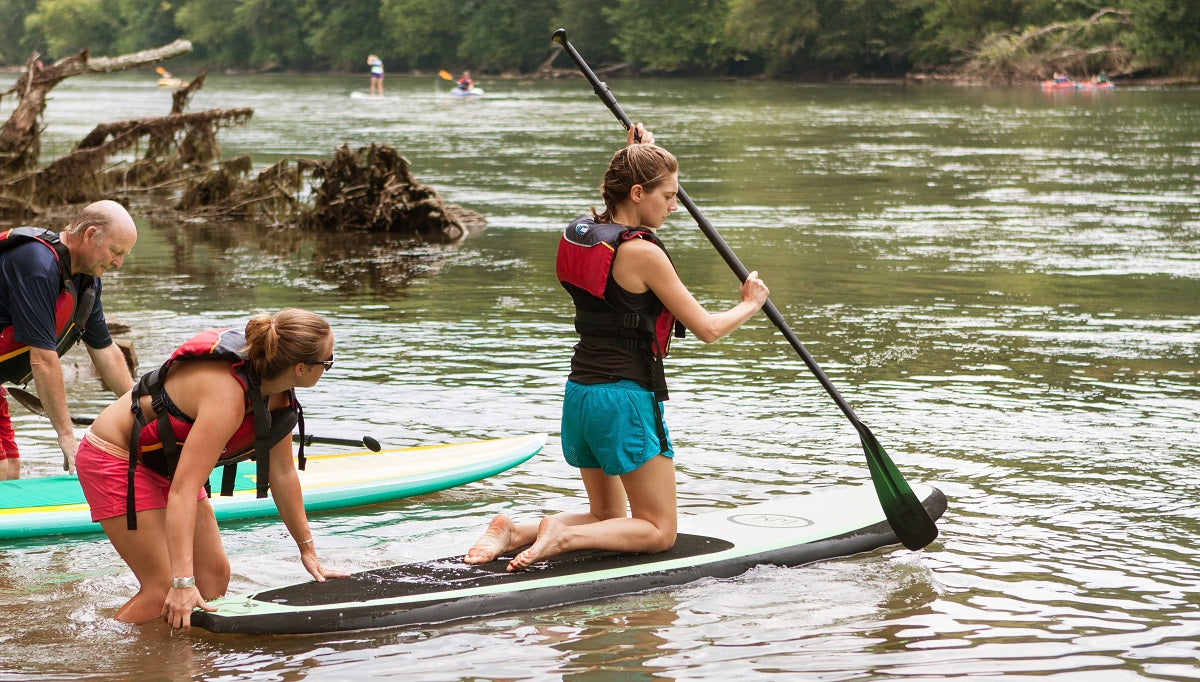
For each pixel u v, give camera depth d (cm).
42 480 766
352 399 1036
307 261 1914
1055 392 1041
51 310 702
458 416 982
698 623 567
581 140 4450
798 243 2023
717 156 3716
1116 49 8000
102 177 2753
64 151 3653
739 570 634
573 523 653
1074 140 4162
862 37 9550
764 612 581
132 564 573
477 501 780
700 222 655
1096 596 598
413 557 673
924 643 542
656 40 10369
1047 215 2366
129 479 556
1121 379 1088
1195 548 668
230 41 14050
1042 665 516
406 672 511
